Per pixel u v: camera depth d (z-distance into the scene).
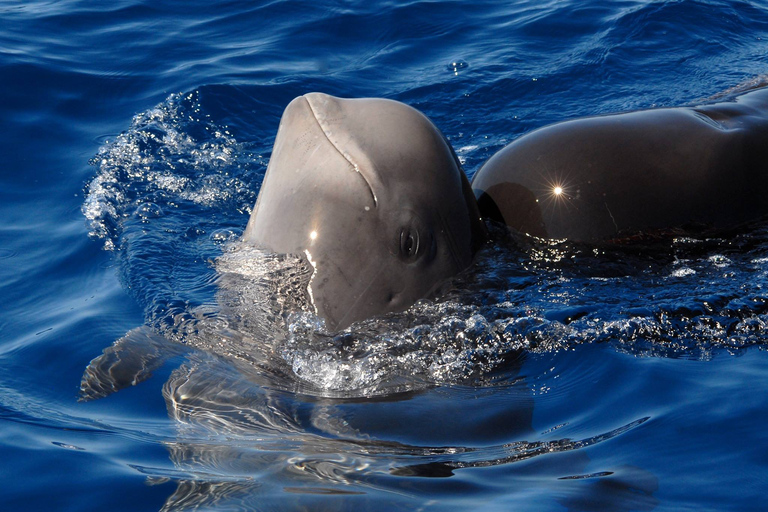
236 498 10.80
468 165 22.38
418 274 14.26
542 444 11.87
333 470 11.29
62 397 13.72
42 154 23.41
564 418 12.47
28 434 12.65
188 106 26.02
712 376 13.20
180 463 11.83
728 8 31.50
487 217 16.61
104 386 13.80
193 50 29.86
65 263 18.23
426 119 14.91
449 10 32.59
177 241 18.77
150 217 20.02
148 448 12.23
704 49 28.94
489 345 13.86
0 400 13.59
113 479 11.51
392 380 13.23
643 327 14.26
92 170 22.45
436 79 27.78
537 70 28.00
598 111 25.39
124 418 13.04
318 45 30.42
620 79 27.31
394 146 14.27
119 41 30.34
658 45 29.23
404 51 29.88
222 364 13.71
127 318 15.67
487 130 24.80
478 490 10.80
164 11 32.94
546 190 16.08
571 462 11.38
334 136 14.34
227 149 24.08
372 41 30.75
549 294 14.88
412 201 14.14
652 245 15.84
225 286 15.09
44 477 11.60
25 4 33.31
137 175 22.33
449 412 12.60
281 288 14.18
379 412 12.58
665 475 11.00
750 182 16.14
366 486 10.89
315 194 14.13
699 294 14.95
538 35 30.47
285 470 11.32
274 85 27.36
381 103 14.80
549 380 13.34
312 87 27.34
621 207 15.80
